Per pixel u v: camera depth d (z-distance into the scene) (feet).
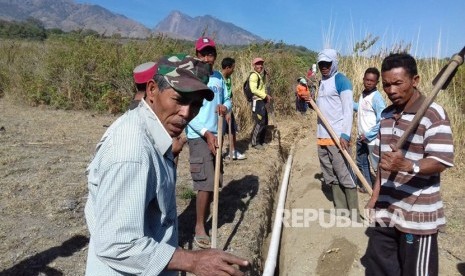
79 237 14.66
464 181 21.95
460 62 8.36
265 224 17.92
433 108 9.39
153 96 6.10
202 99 6.20
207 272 5.42
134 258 5.26
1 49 53.57
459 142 24.52
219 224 16.63
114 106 39.29
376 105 18.37
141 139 5.61
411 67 9.50
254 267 14.24
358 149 20.08
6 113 37.45
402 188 9.91
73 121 35.27
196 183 14.58
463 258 14.67
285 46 45.37
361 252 14.92
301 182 23.38
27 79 43.47
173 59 6.12
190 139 14.43
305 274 14.35
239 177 22.41
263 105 28.60
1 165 21.97
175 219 6.55
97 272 5.76
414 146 9.61
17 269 12.41
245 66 36.47
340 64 29.84
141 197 5.41
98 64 40.78
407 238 9.95
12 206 16.80
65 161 23.49
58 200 17.66
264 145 30.40
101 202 5.37
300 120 41.68
